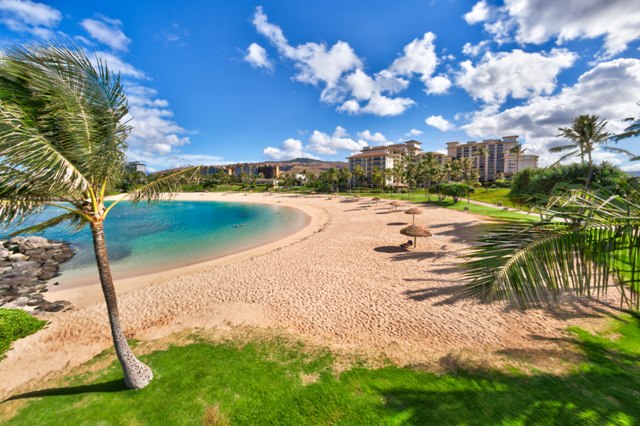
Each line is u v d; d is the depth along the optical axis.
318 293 11.13
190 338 8.22
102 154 4.56
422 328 8.17
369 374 6.20
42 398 5.92
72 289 13.82
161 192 5.94
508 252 3.69
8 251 22.14
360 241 20.38
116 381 6.31
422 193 69.69
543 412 4.80
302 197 76.19
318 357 6.96
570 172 24.19
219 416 5.22
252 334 8.28
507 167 102.25
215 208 58.44
